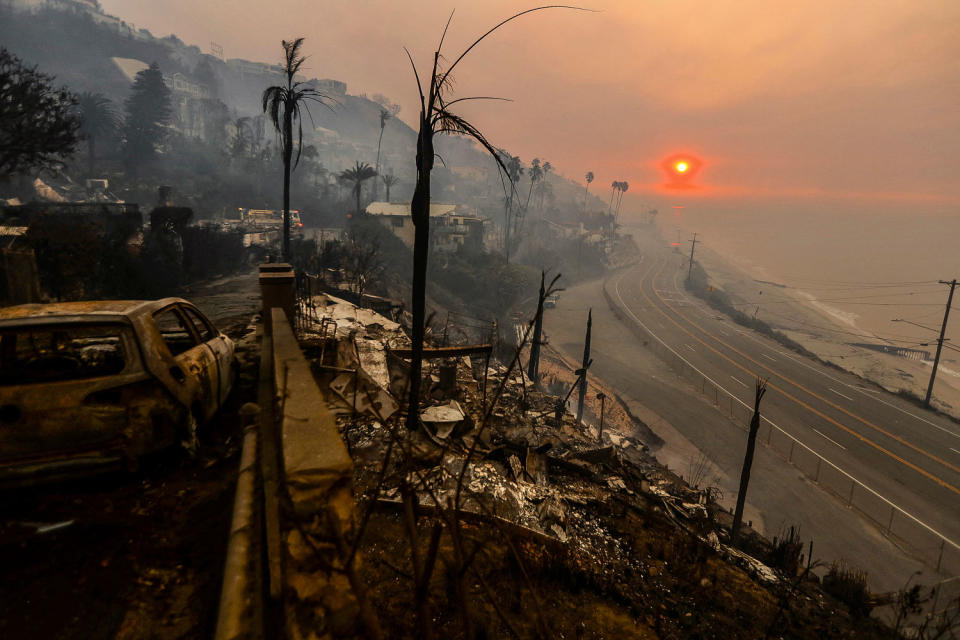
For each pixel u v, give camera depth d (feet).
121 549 10.71
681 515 30.01
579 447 35.14
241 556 7.20
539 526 18.95
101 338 16.47
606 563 19.52
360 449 20.62
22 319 12.27
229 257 125.59
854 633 21.59
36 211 83.71
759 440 123.03
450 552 15.52
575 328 232.32
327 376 25.98
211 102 484.33
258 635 5.57
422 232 22.08
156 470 13.84
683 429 126.82
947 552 81.76
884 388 173.88
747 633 17.83
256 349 28.71
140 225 98.73
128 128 326.85
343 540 5.56
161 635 8.55
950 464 116.06
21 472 11.34
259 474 9.58
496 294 231.50
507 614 13.83
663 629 16.01
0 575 9.78
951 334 374.02
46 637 8.43
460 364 52.47
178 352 17.04
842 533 85.30
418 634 11.69
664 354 196.85
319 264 117.39
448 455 22.03
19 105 74.59
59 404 11.71
